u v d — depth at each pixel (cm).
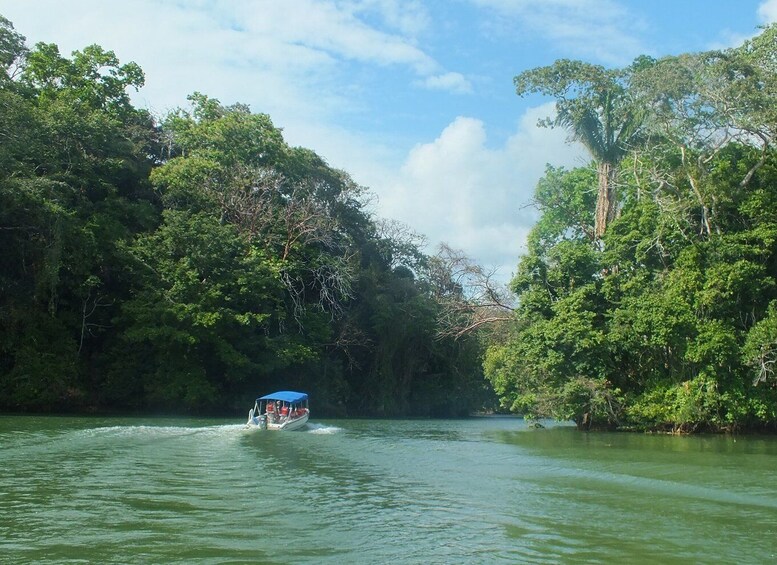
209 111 5819
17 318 4203
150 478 1986
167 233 4719
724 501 1769
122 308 4491
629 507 1684
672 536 1413
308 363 5531
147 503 1650
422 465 2378
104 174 4872
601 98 4069
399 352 6266
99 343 4875
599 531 1452
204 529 1422
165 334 4434
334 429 3981
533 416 3962
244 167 5266
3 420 3706
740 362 3359
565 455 2689
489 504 1712
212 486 1895
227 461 2372
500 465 2388
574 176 5069
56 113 4516
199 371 4744
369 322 6078
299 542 1341
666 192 3778
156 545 1298
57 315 4538
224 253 4862
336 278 5575
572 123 4153
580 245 3981
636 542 1370
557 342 3662
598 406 3744
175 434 3136
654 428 3728
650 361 3781
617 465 2388
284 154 5550
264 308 5069
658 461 2500
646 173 3838
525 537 1398
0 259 4331
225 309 4716
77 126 4553
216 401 4934
